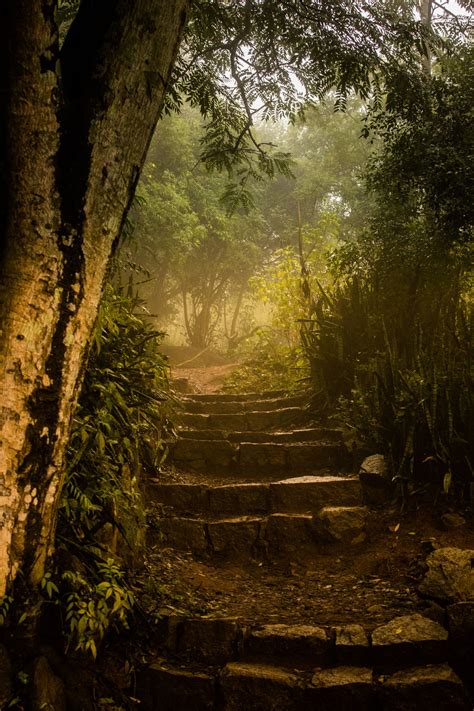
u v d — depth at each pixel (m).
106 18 2.54
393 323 5.91
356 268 6.99
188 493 4.81
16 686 2.44
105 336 3.68
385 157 6.35
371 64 5.15
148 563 3.91
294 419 6.25
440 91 5.58
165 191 12.50
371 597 3.56
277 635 3.12
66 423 2.52
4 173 2.38
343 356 6.10
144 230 12.02
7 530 2.38
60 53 2.53
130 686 2.97
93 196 2.48
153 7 2.55
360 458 5.08
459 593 3.30
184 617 3.28
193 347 14.47
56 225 2.41
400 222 6.66
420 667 2.91
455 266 6.05
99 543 3.14
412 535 4.12
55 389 2.44
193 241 13.31
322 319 6.46
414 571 3.72
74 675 2.71
